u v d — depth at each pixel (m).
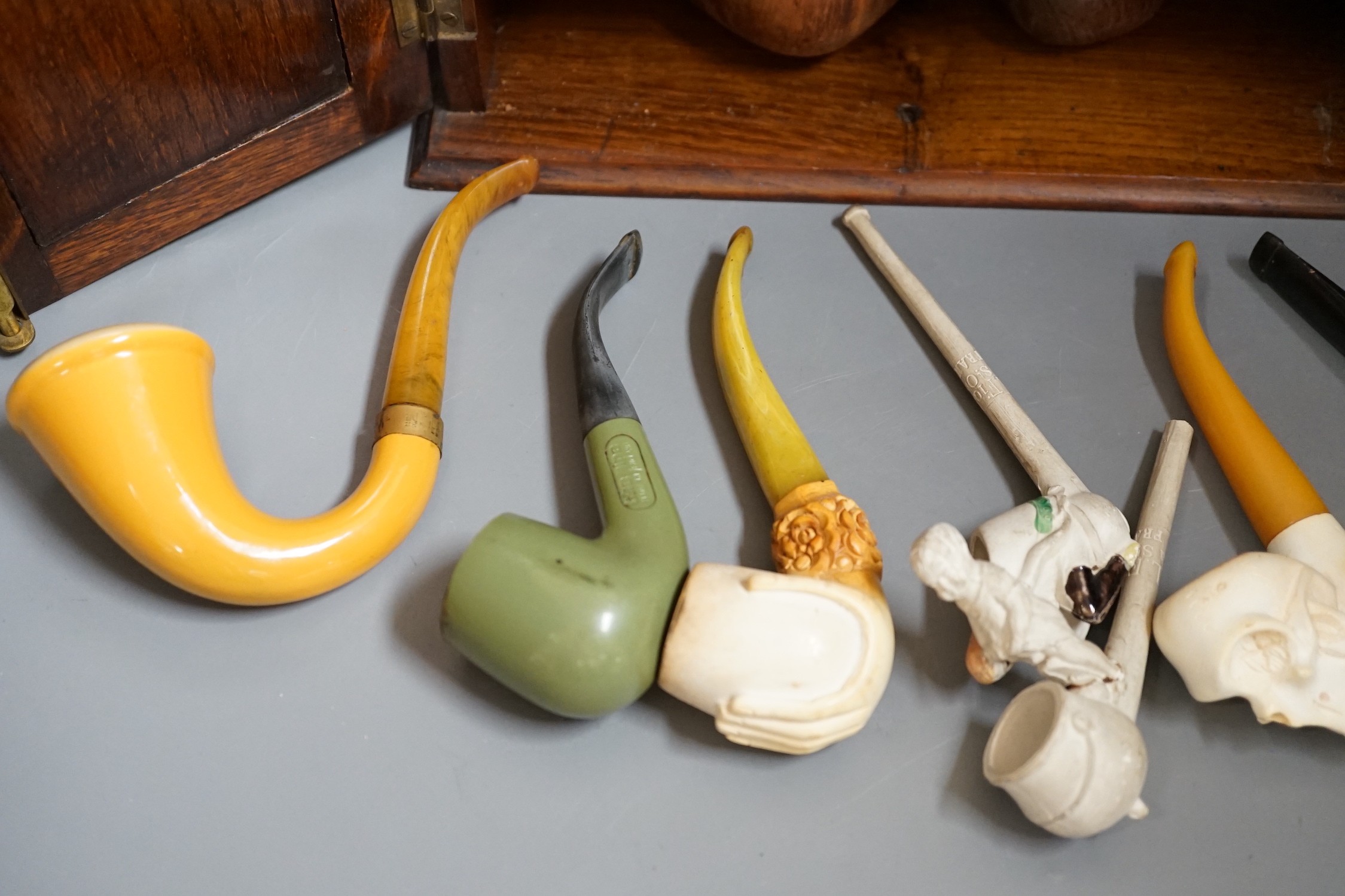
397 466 1.16
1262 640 1.04
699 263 1.49
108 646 1.14
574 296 1.44
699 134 1.59
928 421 1.33
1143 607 1.12
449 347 1.38
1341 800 1.08
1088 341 1.42
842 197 1.55
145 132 1.34
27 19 1.18
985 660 1.05
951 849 1.04
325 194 1.54
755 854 1.03
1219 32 1.76
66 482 1.10
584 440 1.21
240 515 1.10
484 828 1.04
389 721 1.10
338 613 1.16
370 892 1.01
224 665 1.13
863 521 1.10
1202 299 1.47
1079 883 1.02
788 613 0.99
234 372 1.35
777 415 1.23
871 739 1.09
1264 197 1.56
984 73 1.69
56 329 1.38
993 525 1.11
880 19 1.76
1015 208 1.57
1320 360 1.41
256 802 1.05
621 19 1.74
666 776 1.07
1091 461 1.30
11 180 1.26
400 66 1.53
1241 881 1.03
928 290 1.47
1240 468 1.24
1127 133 1.61
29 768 1.07
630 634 1.00
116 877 1.01
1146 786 1.08
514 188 1.50
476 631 1.01
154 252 1.46
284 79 1.42
